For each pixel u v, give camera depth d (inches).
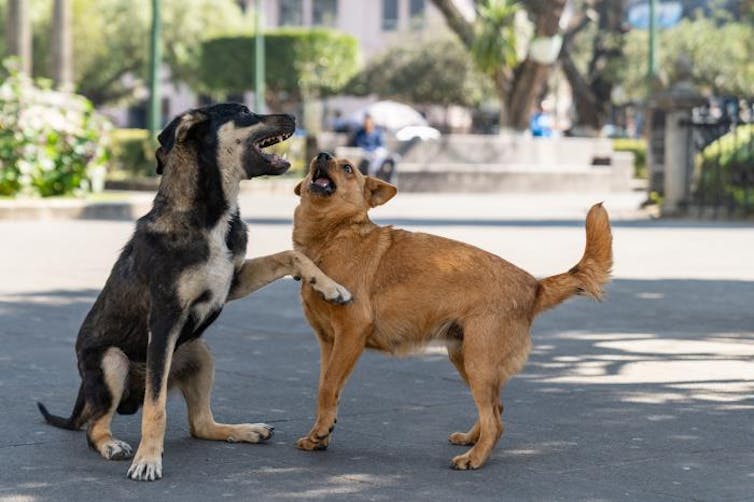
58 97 935.0
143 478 243.8
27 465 254.7
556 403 320.2
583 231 822.5
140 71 2566.4
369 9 3097.9
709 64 2284.7
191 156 257.3
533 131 2071.9
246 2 3152.1
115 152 1370.6
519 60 1501.0
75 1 2428.6
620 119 2628.0
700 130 1002.1
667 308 490.0
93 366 265.1
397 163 1413.6
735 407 314.2
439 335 263.7
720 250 706.8
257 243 706.8
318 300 267.9
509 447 272.5
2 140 902.4
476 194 1401.3
